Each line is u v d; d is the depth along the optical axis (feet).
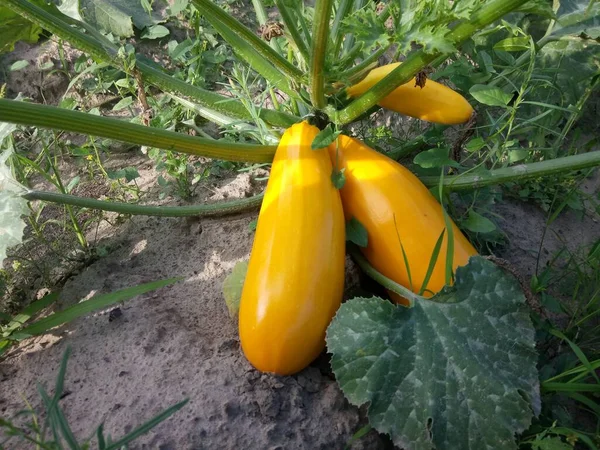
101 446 1.00
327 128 1.51
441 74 1.95
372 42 1.33
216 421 1.29
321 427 1.33
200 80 2.13
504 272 1.36
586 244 1.87
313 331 1.34
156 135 1.47
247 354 1.36
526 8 1.38
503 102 1.60
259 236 1.41
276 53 1.63
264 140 1.75
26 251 1.77
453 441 1.21
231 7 2.56
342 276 1.40
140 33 2.39
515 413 1.21
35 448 1.26
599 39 1.75
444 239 1.44
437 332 1.29
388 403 1.24
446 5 1.28
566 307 1.65
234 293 1.53
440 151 1.58
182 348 1.45
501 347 1.27
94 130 1.37
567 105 2.13
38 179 2.03
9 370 1.44
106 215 1.88
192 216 1.83
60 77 2.31
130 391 1.35
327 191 1.44
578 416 1.46
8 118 1.25
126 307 1.55
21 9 1.56
